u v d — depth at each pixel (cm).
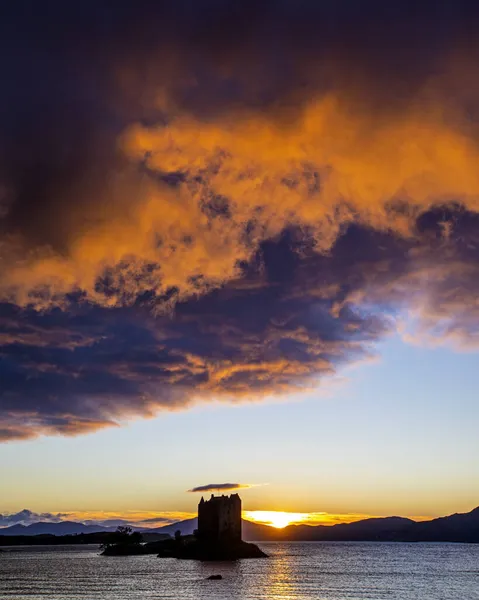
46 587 17975
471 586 19538
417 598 16062
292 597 15800
